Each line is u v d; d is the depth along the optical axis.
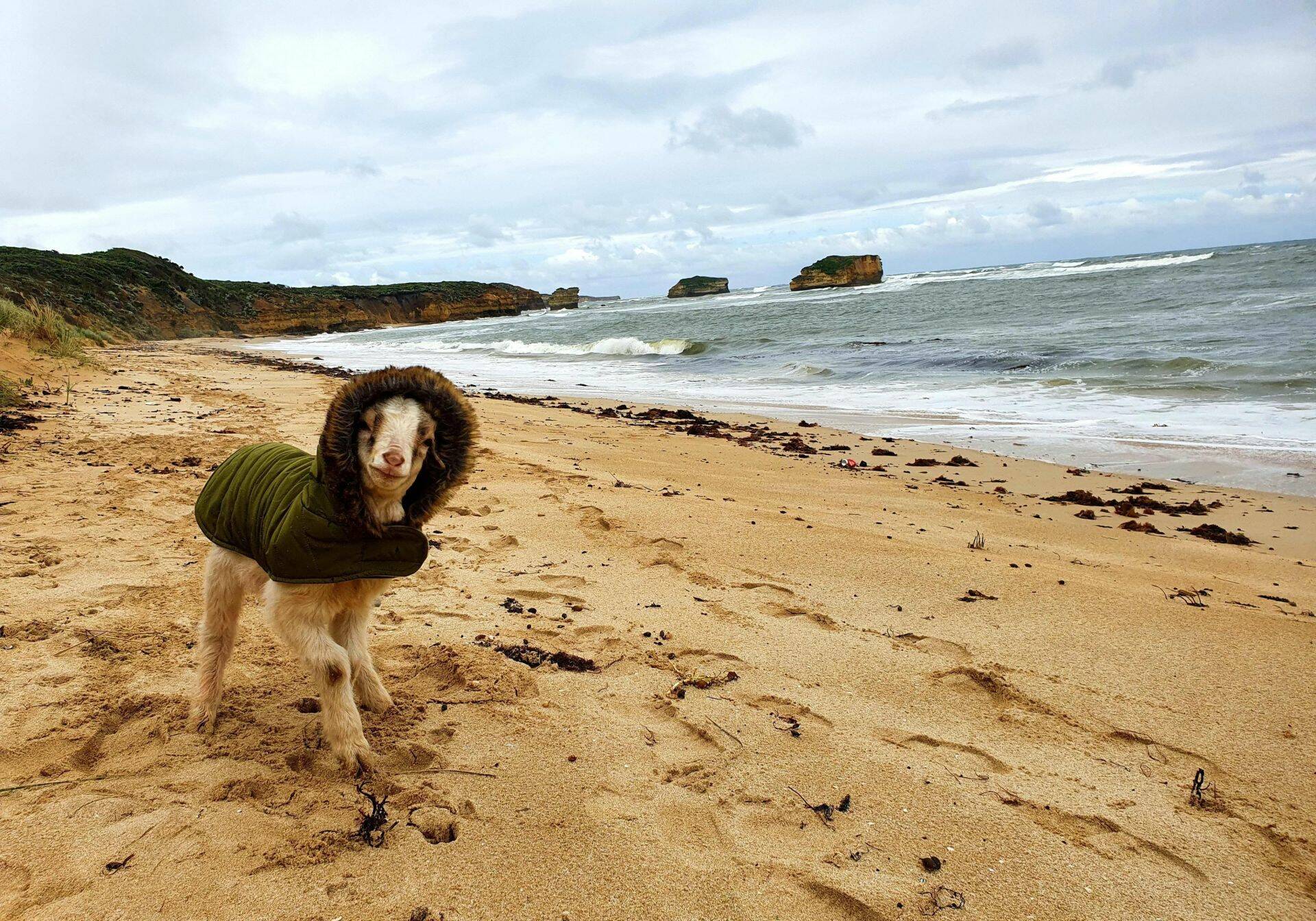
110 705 1.24
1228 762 1.22
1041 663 1.52
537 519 2.33
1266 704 1.38
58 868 0.92
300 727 1.23
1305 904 0.95
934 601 1.81
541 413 5.16
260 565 1.16
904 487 3.16
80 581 1.68
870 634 1.64
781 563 2.04
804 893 0.94
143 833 0.98
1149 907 0.94
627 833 1.02
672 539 2.18
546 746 1.20
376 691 1.27
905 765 1.19
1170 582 2.02
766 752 1.21
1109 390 5.35
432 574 1.88
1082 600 1.82
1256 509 2.87
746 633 1.62
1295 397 4.64
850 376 7.04
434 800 1.06
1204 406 4.67
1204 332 7.52
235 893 0.89
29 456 2.76
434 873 0.94
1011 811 1.09
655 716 1.30
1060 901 0.94
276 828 1.00
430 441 1.09
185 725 1.21
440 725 1.25
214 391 5.45
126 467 2.73
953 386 6.04
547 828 1.02
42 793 1.04
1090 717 1.34
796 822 1.06
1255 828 1.07
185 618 1.55
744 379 7.37
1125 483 3.28
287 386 5.85
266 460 1.22
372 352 13.36
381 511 1.10
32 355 5.32
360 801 1.06
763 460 3.65
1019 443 4.08
